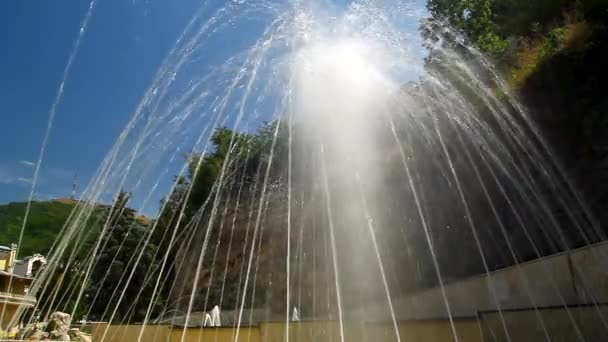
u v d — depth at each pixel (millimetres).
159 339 13695
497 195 15336
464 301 11555
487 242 15266
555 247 13047
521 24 19438
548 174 13812
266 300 26406
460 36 19594
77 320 26359
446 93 17000
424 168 17234
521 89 15398
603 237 11648
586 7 13625
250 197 30344
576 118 13312
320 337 10336
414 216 17609
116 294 30594
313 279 23641
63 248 16047
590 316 7516
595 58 13156
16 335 14367
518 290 9602
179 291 30516
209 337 12828
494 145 15703
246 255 28844
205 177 32375
